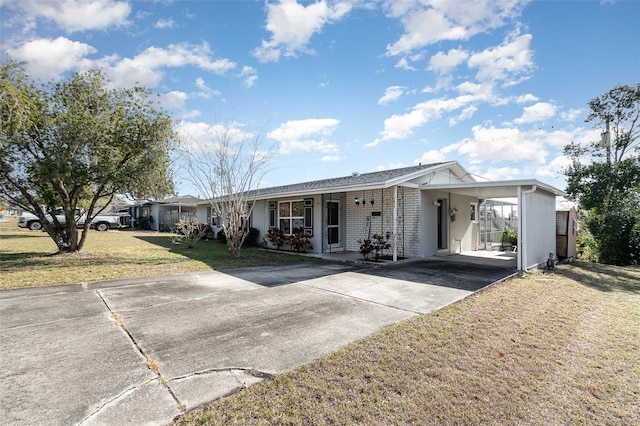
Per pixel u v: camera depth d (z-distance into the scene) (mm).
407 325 4133
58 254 10242
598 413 2412
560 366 3133
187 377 2812
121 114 9578
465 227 13031
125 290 5906
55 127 8656
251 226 15680
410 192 10523
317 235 12102
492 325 4195
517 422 2285
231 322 4234
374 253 11047
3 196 9461
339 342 3602
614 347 3598
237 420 2246
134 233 23438
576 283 7133
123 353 3270
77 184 9703
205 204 19781
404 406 2434
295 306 4996
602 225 13164
